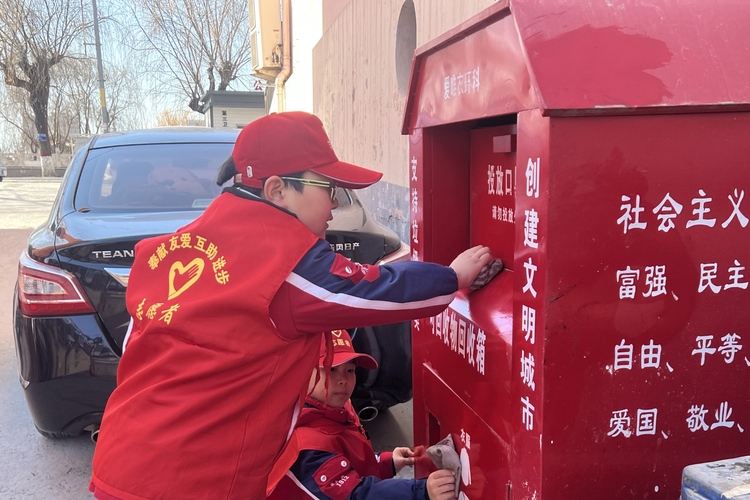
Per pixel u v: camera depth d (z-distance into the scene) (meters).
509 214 1.32
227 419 1.18
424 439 1.70
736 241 1.03
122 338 2.20
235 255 1.20
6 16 23.64
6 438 2.80
